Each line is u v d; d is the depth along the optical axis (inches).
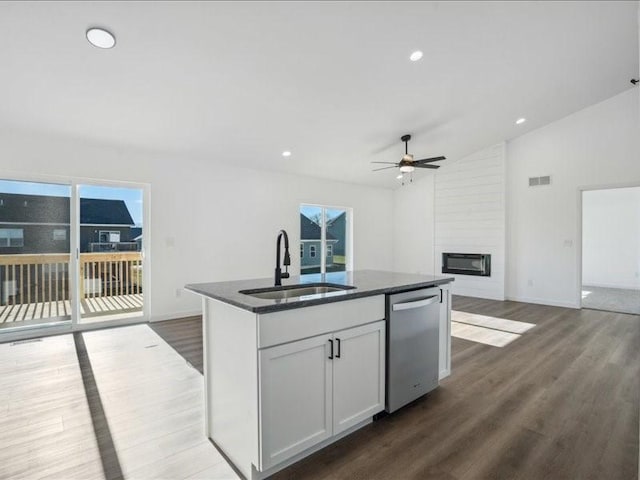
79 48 104.2
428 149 240.4
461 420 87.7
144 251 187.3
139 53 109.3
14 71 111.6
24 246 158.7
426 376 98.2
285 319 65.7
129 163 179.6
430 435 81.0
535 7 119.0
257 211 228.2
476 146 251.6
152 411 92.2
